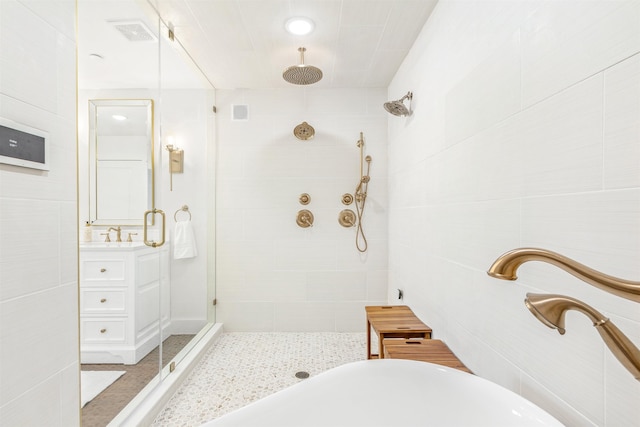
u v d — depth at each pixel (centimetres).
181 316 264
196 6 180
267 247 297
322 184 297
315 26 200
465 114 142
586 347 77
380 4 178
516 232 105
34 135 100
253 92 298
